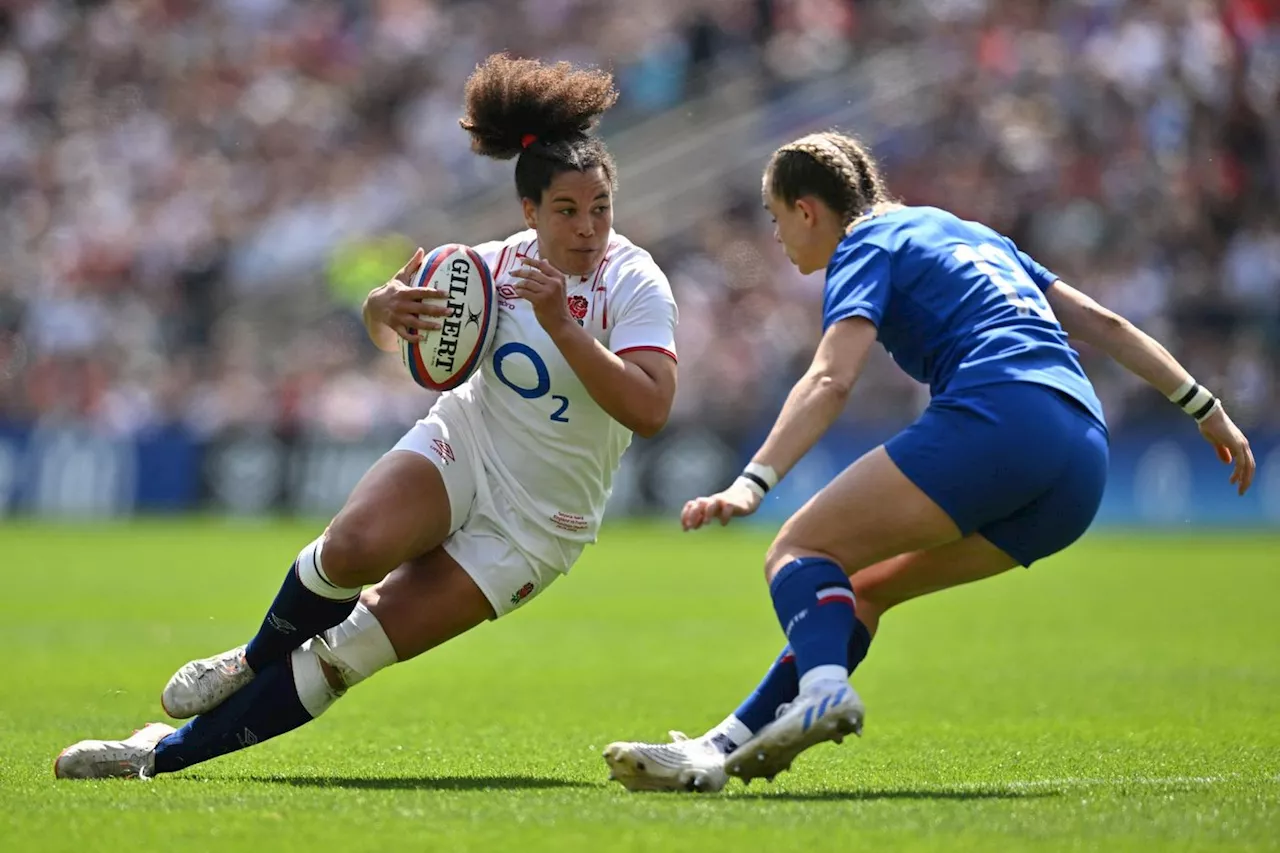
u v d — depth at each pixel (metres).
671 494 78.88
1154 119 85.44
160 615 43.44
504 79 18.48
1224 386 74.12
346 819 15.34
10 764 19.75
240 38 104.69
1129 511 73.69
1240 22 87.94
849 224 18.28
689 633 41.09
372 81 102.00
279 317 90.38
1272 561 60.75
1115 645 36.91
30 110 103.88
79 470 83.88
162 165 99.50
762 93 94.69
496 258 19.48
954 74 89.50
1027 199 83.25
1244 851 13.99
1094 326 18.72
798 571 16.86
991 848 14.02
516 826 14.99
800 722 16.27
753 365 80.38
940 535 16.91
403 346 18.83
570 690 29.98
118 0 106.56
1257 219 82.88
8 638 38.31
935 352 17.52
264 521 81.75
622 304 18.55
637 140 95.44
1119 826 14.99
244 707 18.66
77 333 89.44
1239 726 24.08
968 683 30.44
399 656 18.88
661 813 15.69
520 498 19.03
